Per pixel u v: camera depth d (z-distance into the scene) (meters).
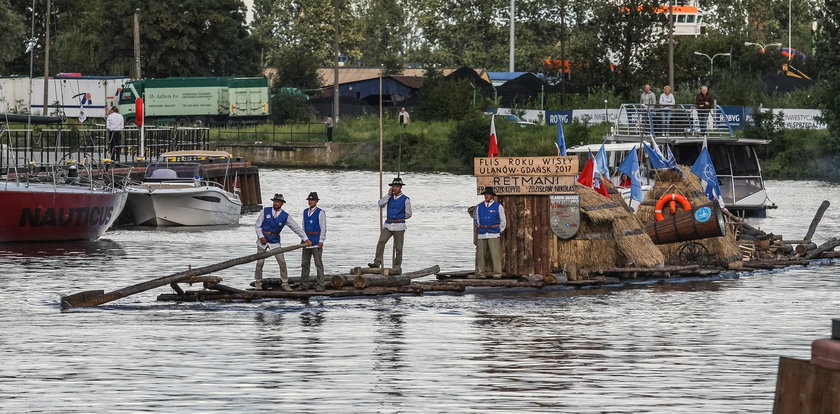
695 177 62.47
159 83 191.25
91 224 78.81
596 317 45.84
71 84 186.00
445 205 118.56
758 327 43.62
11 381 33.50
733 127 168.38
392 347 39.06
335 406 30.45
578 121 173.88
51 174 81.12
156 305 48.44
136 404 30.64
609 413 29.75
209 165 111.25
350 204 119.75
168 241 80.31
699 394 32.00
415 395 31.73
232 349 38.62
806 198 126.62
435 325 43.59
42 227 76.06
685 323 44.50
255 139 195.25
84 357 37.12
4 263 65.06
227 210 95.81
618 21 195.12
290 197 129.75
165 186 92.38
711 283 57.03
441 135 186.88
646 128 101.25
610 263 55.78
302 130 199.38
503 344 39.69
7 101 184.50
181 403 30.78
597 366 35.91
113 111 98.38
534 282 53.03
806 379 16.59
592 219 54.66
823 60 181.38
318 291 49.56
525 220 53.81
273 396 31.61
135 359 36.84
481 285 52.47
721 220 59.22
